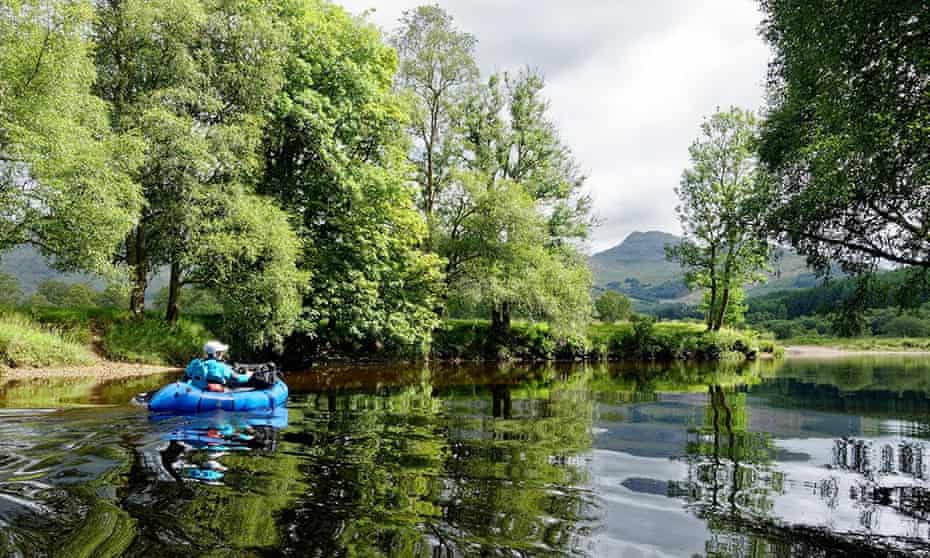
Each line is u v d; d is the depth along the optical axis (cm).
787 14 1200
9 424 866
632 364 3134
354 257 2386
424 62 2984
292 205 2295
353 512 517
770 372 2612
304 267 2280
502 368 2616
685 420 1139
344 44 2402
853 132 1129
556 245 3372
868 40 1011
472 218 2919
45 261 1811
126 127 1825
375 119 2392
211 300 2511
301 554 423
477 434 934
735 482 666
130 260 2066
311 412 1113
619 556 440
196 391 1022
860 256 1582
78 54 1585
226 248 1788
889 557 451
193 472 630
